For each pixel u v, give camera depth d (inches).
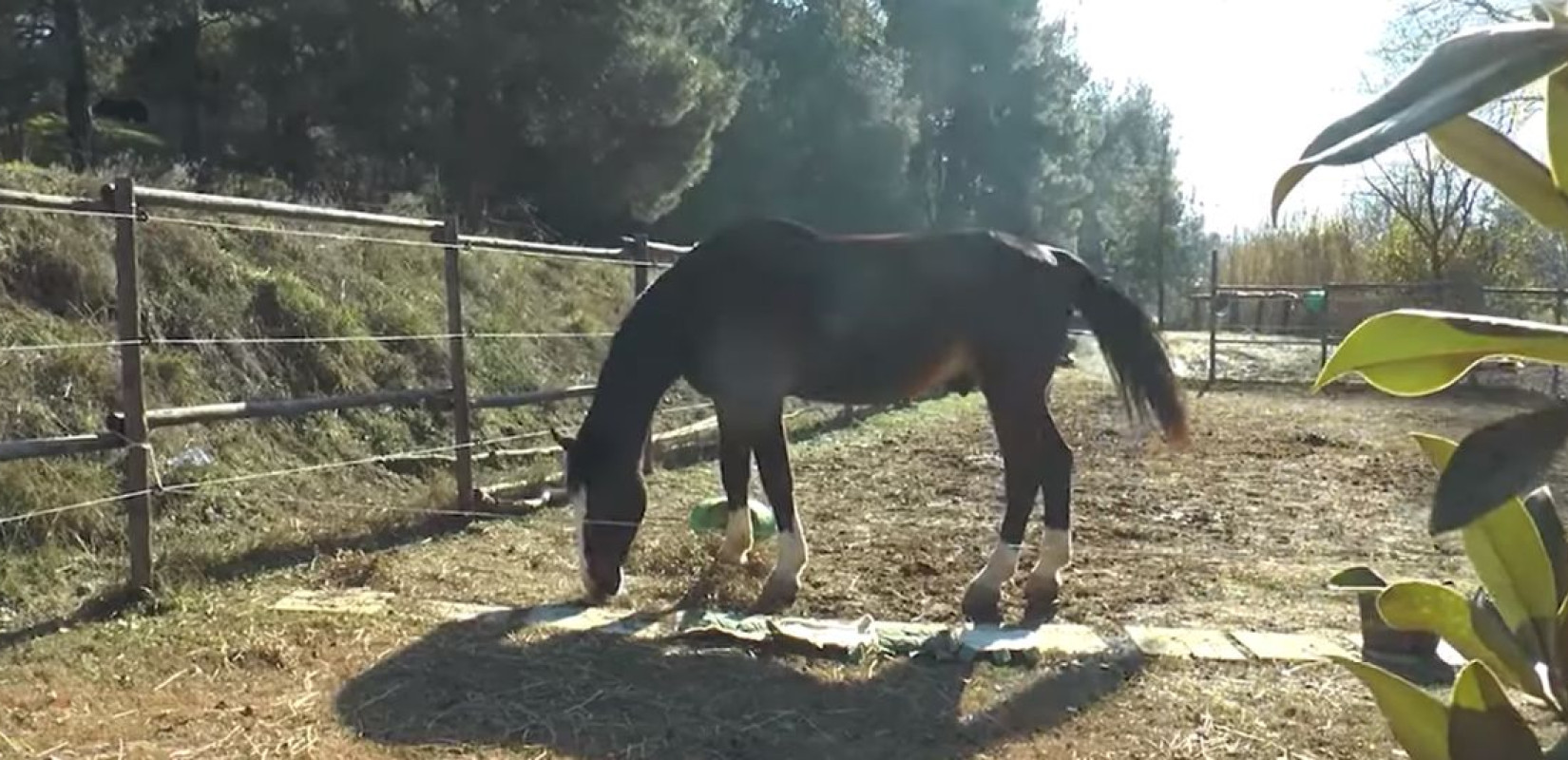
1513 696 101.0
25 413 194.7
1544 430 22.6
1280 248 1104.8
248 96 563.8
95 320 229.6
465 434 227.0
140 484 162.9
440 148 519.5
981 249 167.6
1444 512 22.5
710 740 122.2
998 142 1157.7
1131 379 169.5
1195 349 730.2
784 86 871.7
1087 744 121.8
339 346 274.8
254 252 288.5
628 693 134.4
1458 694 27.6
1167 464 314.7
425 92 520.1
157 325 239.3
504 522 224.1
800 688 136.6
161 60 554.9
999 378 167.5
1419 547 212.7
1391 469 307.6
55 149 493.7
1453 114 21.8
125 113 711.7
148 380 221.3
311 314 275.0
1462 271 827.4
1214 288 589.3
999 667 143.9
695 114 572.7
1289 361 660.7
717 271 167.9
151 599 161.3
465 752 118.4
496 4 514.6
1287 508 250.5
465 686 135.7
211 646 146.6
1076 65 1202.6
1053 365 169.8
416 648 148.3
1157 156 1556.3
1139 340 169.3
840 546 207.5
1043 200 1180.5
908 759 118.0
